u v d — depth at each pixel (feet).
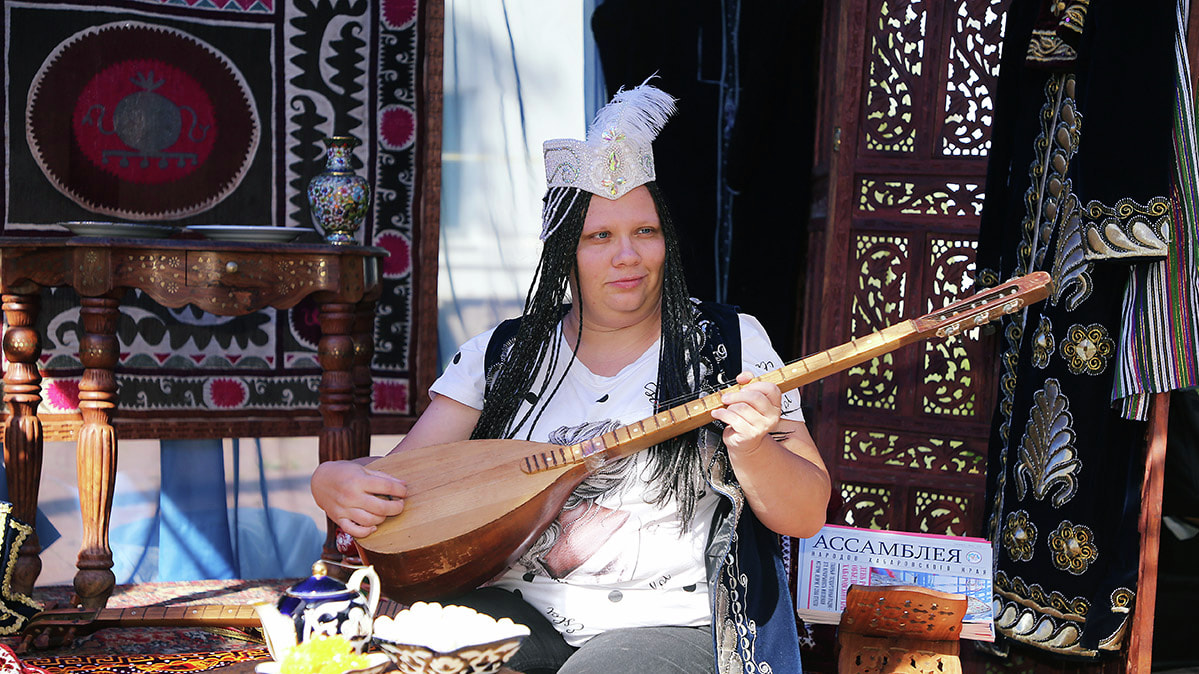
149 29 10.98
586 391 5.86
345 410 9.49
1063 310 8.11
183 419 11.14
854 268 10.02
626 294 5.70
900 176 9.93
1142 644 7.61
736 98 12.07
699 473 5.52
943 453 9.85
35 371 9.45
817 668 7.87
